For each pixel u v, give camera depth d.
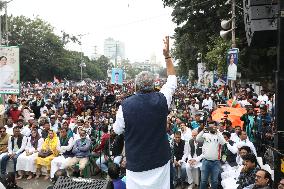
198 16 35.22
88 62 111.31
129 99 3.19
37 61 74.81
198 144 10.63
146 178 3.11
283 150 4.30
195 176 10.66
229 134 10.23
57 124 15.27
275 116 4.33
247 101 18.58
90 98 32.56
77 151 11.60
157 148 3.12
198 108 22.14
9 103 20.47
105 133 11.50
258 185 6.37
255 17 5.38
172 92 3.29
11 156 12.22
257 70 33.44
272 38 5.70
